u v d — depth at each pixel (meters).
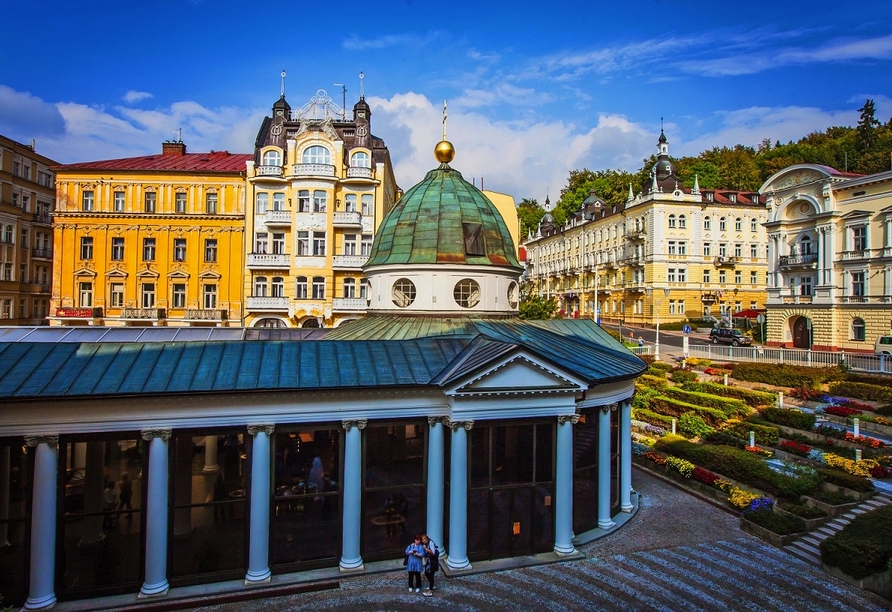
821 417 37.69
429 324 24.48
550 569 19.02
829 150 108.56
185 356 18.34
